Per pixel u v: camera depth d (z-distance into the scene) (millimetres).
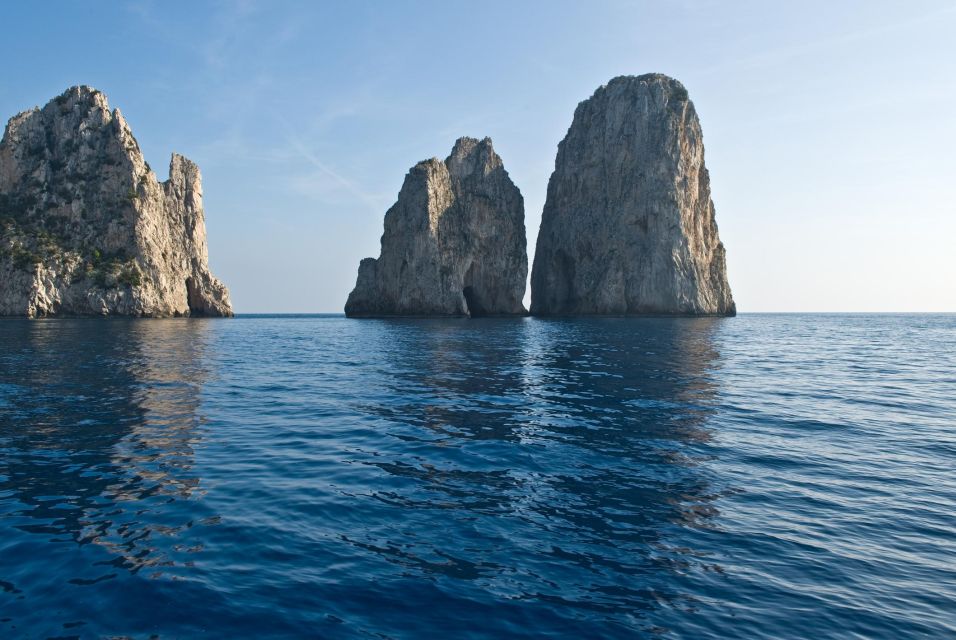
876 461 11648
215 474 10523
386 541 7637
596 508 8891
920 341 56938
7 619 5648
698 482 10172
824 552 7355
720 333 63562
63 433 13656
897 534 7957
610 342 46875
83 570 6703
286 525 8141
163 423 14938
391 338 54438
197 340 50594
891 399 19703
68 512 8547
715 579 6629
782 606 6062
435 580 6570
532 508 8867
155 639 5371
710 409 17297
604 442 13109
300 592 6277
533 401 18656
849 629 5652
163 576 6594
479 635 5484
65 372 25406
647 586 6469
